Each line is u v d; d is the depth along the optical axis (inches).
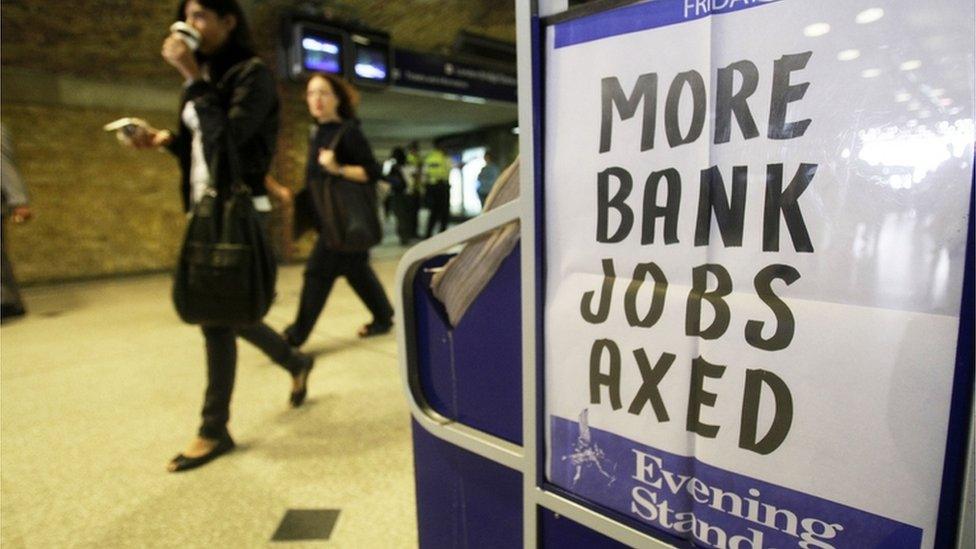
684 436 30.3
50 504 70.4
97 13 203.6
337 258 125.3
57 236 231.0
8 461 81.4
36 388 110.7
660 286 30.2
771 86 25.6
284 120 273.3
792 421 26.6
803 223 25.3
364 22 284.2
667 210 29.5
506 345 39.2
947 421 22.6
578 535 36.2
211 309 72.2
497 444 40.0
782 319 26.4
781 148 25.6
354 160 124.2
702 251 28.5
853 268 24.2
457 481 44.4
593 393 33.9
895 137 22.7
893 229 23.1
